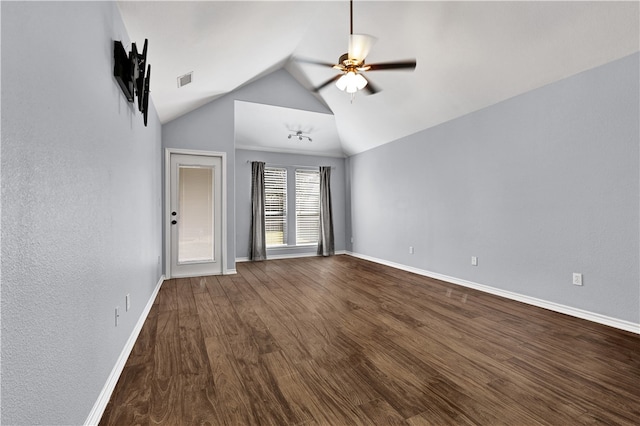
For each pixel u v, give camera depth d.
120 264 1.90
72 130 1.19
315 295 3.54
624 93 2.44
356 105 4.89
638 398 1.57
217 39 2.81
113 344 1.72
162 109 3.76
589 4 2.26
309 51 4.22
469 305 3.14
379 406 1.52
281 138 5.96
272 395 1.62
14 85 0.81
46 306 0.97
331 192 6.84
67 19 1.15
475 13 2.72
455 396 1.60
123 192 1.99
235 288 3.85
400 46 3.40
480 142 3.69
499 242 3.49
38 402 0.92
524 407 1.51
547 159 2.99
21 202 0.84
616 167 2.50
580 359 1.99
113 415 1.45
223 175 4.67
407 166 4.93
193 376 1.80
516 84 3.14
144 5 1.97
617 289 2.51
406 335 2.39
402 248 5.07
